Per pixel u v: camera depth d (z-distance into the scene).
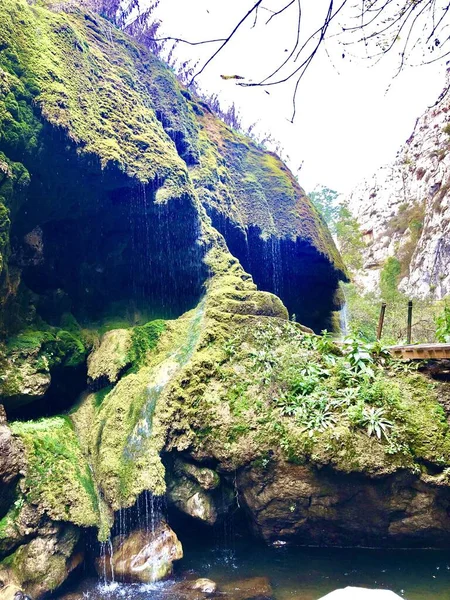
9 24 7.80
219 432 7.16
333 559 6.63
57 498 6.45
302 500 6.71
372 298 21.80
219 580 6.18
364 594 2.97
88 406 8.55
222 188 12.43
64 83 8.45
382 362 7.65
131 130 9.70
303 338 8.47
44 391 7.91
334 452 6.43
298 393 7.32
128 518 6.86
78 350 9.02
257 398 7.38
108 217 9.73
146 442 7.28
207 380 7.70
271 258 13.69
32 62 7.96
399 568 6.27
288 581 6.05
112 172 8.77
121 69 10.74
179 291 10.96
